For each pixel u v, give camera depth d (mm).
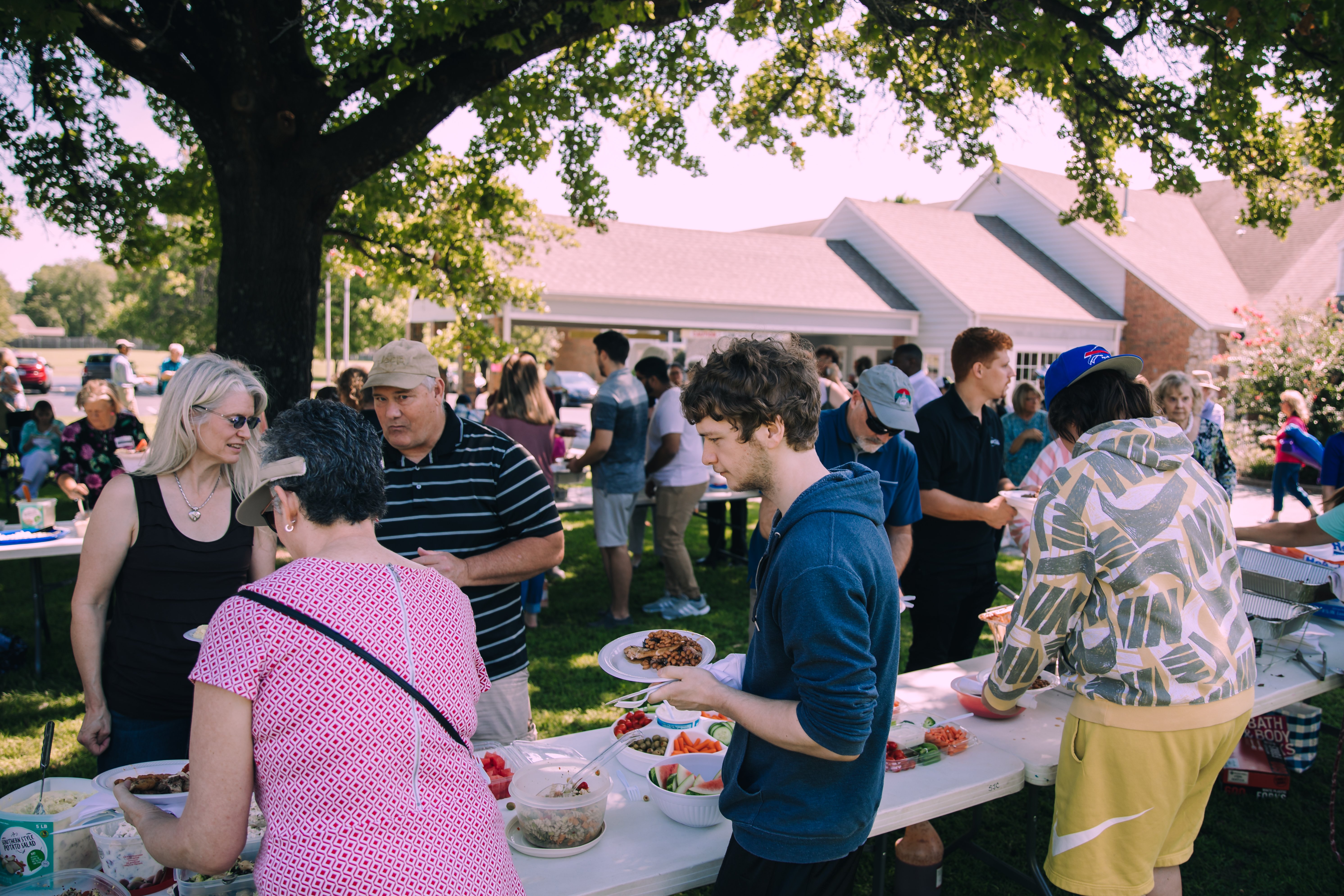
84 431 5156
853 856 1427
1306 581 2898
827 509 1271
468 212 7699
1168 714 1671
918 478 2961
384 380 2115
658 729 2145
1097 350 1916
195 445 2027
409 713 1140
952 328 17594
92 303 101812
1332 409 12492
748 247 18609
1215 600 1707
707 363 1333
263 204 4477
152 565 2010
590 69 6379
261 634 1096
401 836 1104
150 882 1553
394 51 4266
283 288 4582
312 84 4543
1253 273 20328
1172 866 1861
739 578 6688
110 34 4168
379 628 1152
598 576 6727
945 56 6137
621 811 1858
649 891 1605
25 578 6633
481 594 2277
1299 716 3438
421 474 2240
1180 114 6312
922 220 20328
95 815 1607
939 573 3197
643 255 16672
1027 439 6539
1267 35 4684
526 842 1693
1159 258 19656
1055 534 1739
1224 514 1775
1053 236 20672
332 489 1230
